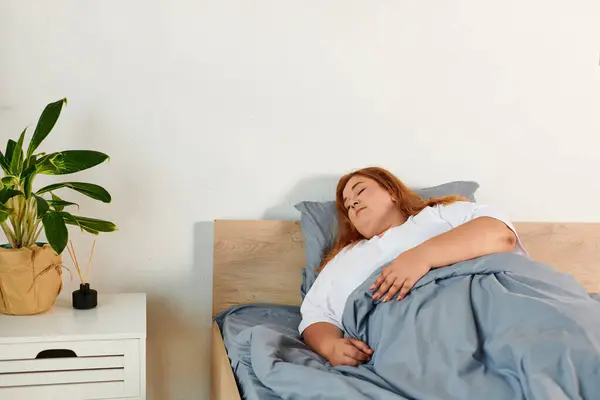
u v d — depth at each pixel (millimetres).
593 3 2439
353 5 2271
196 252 2246
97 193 1857
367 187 2111
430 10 2326
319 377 1408
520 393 1336
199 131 2207
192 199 2227
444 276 1722
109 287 2201
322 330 1799
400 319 1630
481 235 1844
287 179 2285
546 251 2422
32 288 1867
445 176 2398
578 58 2449
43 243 1948
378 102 2320
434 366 1450
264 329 1698
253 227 2234
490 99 2400
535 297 1557
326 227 2170
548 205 2490
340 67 2281
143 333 1788
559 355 1346
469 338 1496
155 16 2143
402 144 2354
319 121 2285
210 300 2273
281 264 2258
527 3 2391
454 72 2363
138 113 2160
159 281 2232
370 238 2078
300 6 2236
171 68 2166
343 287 1908
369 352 1659
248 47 2213
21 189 1869
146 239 2209
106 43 2117
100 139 2143
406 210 2098
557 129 2465
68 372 1771
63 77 2102
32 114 2094
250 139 2244
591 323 1444
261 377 1510
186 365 2281
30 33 2070
